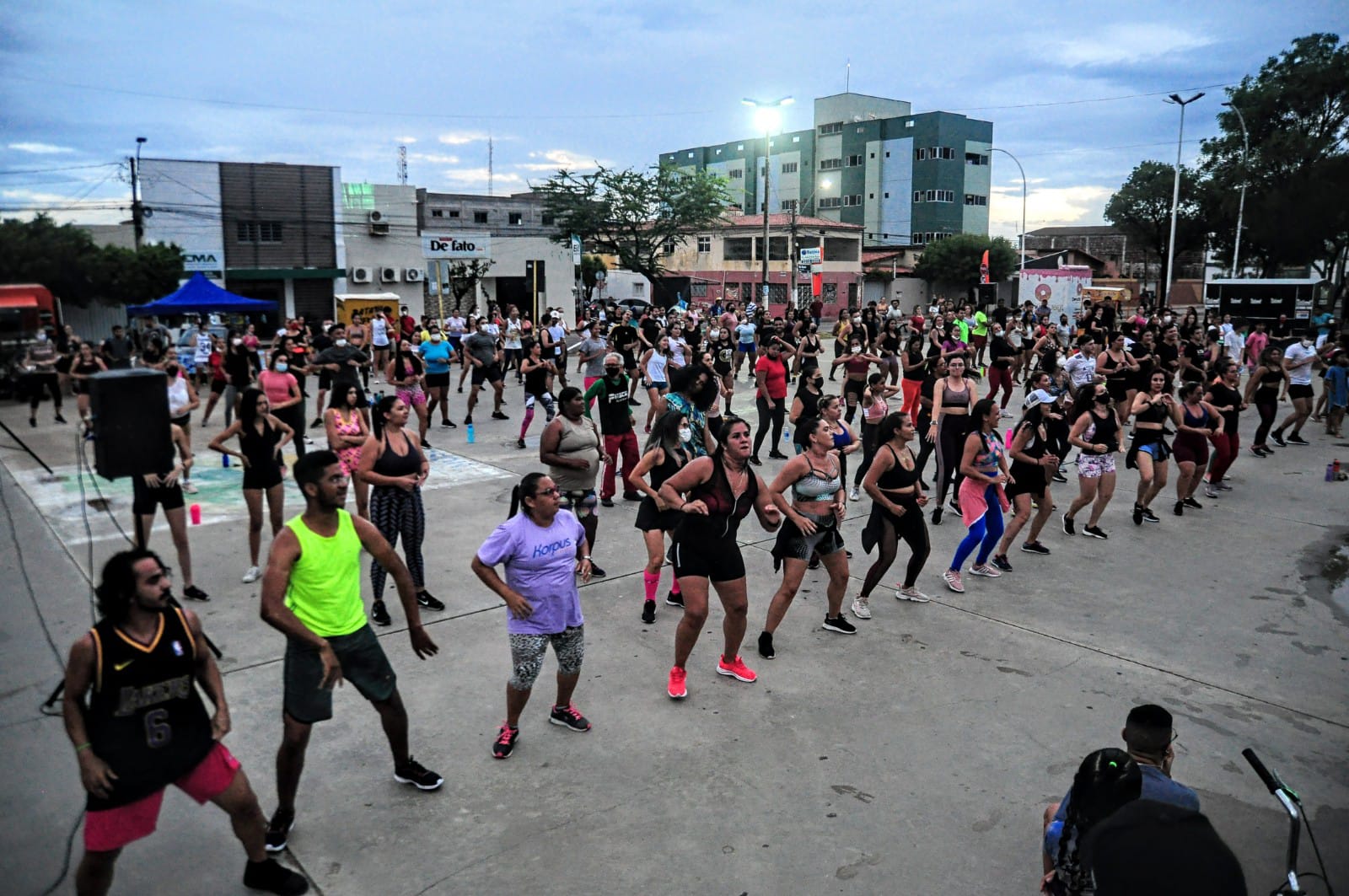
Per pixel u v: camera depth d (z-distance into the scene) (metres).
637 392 19.56
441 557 8.29
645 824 4.35
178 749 3.41
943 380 9.70
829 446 6.15
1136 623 7.00
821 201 82.25
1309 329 23.48
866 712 5.50
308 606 4.07
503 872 4.00
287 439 7.53
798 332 20.89
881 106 82.44
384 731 4.81
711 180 50.56
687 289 63.34
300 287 31.17
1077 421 9.13
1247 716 5.54
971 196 76.00
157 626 3.34
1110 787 2.90
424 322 18.81
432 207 49.88
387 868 4.02
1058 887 3.00
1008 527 8.20
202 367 11.86
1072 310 40.34
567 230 48.09
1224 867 1.80
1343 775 4.88
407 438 6.70
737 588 5.57
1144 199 54.53
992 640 6.64
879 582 7.62
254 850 3.78
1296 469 12.69
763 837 4.26
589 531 7.44
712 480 5.41
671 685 5.61
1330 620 7.08
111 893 3.83
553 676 5.93
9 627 5.09
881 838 4.26
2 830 3.98
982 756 5.01
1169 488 11.70
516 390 20.12
